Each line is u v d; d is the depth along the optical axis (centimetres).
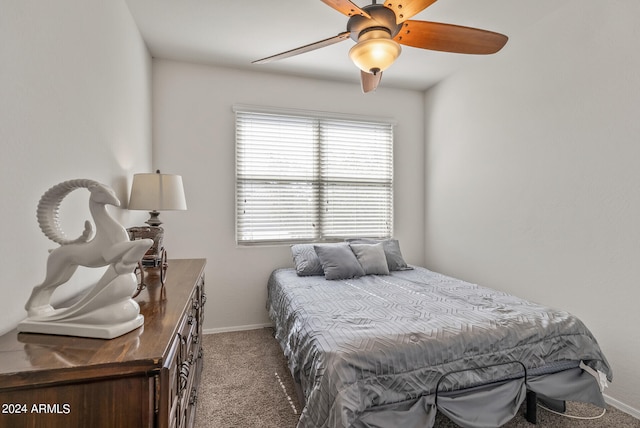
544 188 240
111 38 186
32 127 107
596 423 180
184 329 119
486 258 297
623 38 191
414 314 185
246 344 286
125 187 213
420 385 145
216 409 192
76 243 95
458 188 333
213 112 314
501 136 279
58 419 73
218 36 261
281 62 307
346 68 320
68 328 90
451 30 168
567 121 223
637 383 186
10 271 96
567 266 224
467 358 155
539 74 244
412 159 385
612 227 197
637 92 185
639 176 185
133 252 90
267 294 329
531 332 167
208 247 315
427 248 384
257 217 332
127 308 95
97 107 164
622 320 193
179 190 217
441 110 357
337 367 135
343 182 361
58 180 124
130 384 76
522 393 161
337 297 223
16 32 99
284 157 339
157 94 299
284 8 223
